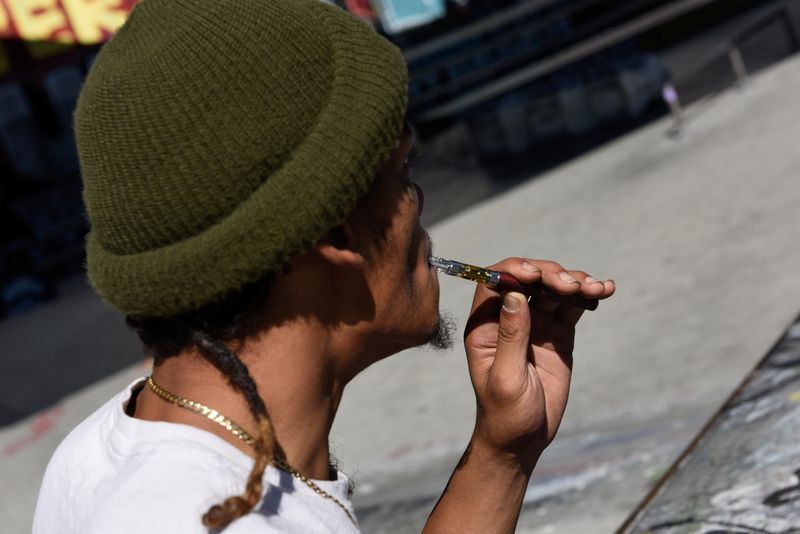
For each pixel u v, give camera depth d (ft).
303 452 2.69
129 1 33.32
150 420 2.68
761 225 19.04
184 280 2.46
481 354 3.40
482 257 24.08
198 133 2.45
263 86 2.49
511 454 3.25
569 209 25.54
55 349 28.32
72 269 39.83
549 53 45.73
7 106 41.70
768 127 25.89
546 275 3.35
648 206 23.06
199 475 2.35
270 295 2.59
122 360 25.16
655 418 12.75
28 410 23.31
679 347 15.23
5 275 36.45
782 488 4.47
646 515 4.62
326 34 2.65
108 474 2.60
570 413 14.20
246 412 2.57
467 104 41.11
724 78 34.99
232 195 2.47
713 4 50.29
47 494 2.87
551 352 3.52
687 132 28.45
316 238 2.51
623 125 33.65
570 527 9.09
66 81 42.14
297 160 2.48
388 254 2.84
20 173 42.11
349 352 2.83
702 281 17.47
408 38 46.11
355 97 2.58
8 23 32.14
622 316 17.20
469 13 47.09
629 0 48.37
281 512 2.41
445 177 36.55
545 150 35.12
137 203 2.48
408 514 10.84
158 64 2.49
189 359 2.61
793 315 14.98
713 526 4.37
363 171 2.56
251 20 2.53
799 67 31.73
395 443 15.24
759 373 5.55
